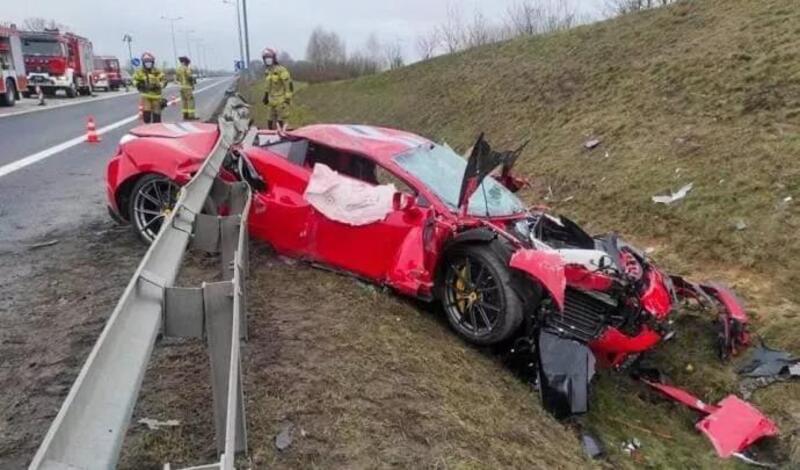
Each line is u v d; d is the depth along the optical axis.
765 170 7.65
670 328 5.29
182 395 3.50
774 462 4.43
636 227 7.97
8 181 8.96
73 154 11.87
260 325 4.35
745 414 4.66
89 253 5.90
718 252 6.84
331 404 3.46
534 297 4.71
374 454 3.12
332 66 43.53
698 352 5.52
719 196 7.63
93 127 13.76
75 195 8.35
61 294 4.88
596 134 10.93
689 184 8.15
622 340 4.96
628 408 4.92
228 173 6.12
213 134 6.21
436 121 17.38
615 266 4.86
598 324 4.92
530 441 3.85
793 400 4.81
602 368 5.32
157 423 3.23
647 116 10.49
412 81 23.03
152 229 5.91
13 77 24.28
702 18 13.21
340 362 3.95
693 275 6.59
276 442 3.07
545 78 14.88
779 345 5.31
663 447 4.49
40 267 5.47
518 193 10.20
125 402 1.88
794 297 5.86
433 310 5.46
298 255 5.70
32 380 3.61
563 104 13.05
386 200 5.25
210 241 4.09
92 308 4.62
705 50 11.46
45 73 30.34
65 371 3.72
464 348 4.90
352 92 26.95
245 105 10.48
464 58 21.73
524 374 4.90
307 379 3.68
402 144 5.93
